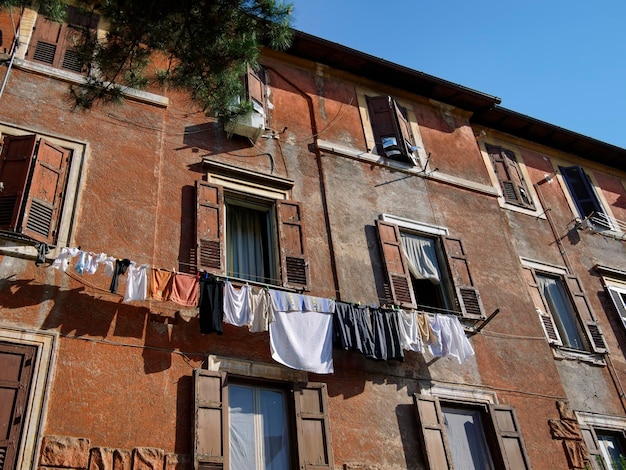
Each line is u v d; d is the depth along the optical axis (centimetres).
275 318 995
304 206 1238
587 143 1838
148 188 1089
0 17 1180
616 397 1334
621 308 1525
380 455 980
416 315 1102
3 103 1068
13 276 888
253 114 1255
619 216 1794
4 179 962
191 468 838
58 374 838
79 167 1048
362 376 1053
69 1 1272
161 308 962
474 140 1647
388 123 1502
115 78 1064
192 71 956
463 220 1424
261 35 970
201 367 938
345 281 1167
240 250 1148
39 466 761
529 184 1695
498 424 1097
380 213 1320
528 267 1468
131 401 859
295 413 951
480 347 1211
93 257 899
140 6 891
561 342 1365
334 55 1521
